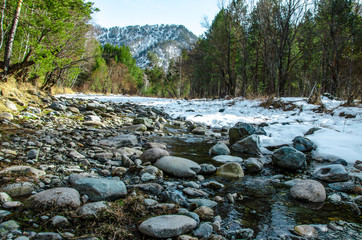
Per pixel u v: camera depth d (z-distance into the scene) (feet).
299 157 13.38
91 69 133.49
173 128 27.40
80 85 137.18
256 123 28.76
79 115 27.48
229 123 30.22
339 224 7.49
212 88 144.36
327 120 25.66
